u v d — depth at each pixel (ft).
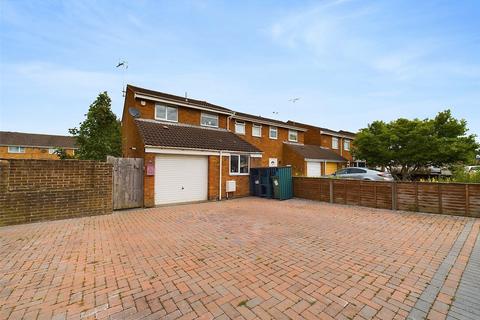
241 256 14.16
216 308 8.84
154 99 42.65
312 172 69.87
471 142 52.49
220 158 40.09
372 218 24.86
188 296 9.71
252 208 31.12
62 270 12.25
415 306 8.90
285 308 8.82
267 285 10.62
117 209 29.76
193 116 48.70
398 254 14.44
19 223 22.21
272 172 40.63
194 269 12.35
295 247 15.78
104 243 16.70
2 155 113.09
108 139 53.01
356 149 70.23
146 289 10.31
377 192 31.14
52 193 24.02
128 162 31.01
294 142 77.30
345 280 11.06
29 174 22.84
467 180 28.17
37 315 8.46
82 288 10.42
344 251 14.99
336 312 8.55
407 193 28.66
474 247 15.56
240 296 9.69
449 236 18.11
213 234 18.92
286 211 28.99
